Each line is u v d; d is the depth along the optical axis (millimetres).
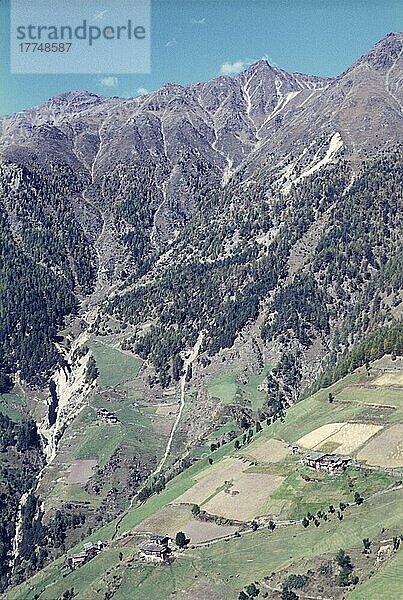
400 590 173250
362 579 185000
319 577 191125
